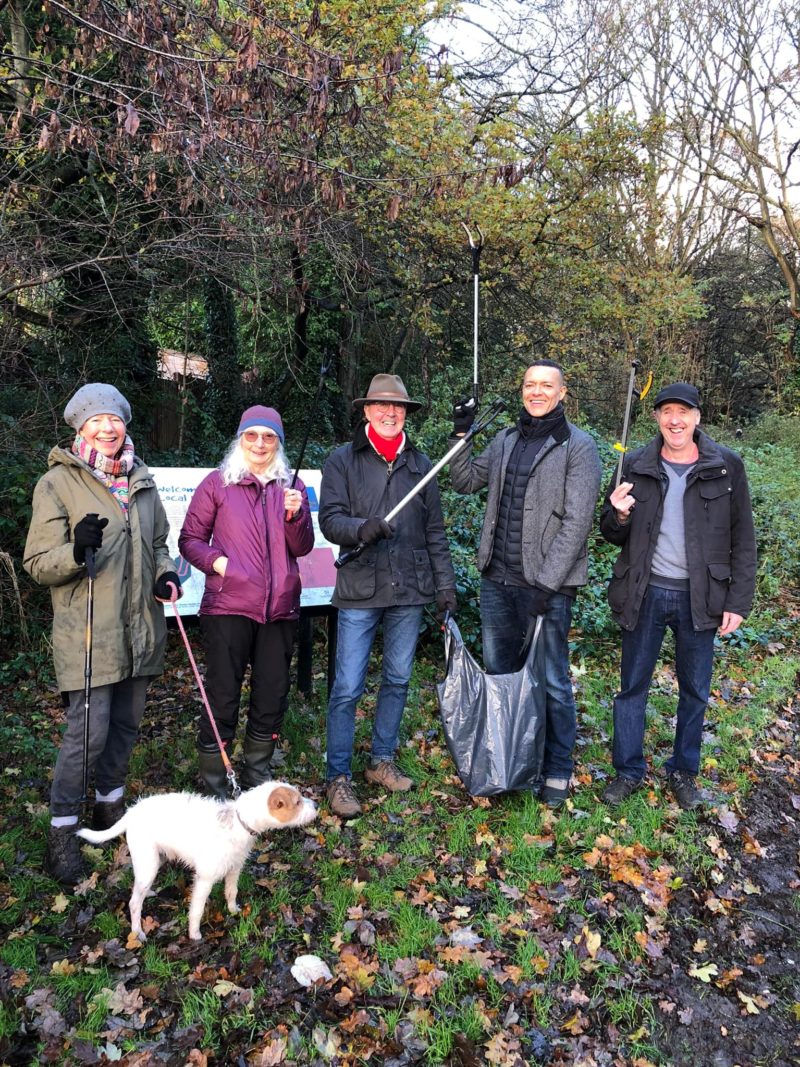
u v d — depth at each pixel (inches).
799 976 110.4
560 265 359.6
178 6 150.2
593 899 118.6
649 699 195.2
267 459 130.0
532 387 134.7
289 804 101.6
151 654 120.3
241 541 127.1
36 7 223.1
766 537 317.4
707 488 134.3
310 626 187.3
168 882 118.2
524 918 114.3
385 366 486.3
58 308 260.1
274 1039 90.7
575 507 131.1
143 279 261.3
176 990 97.3
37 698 192.7
